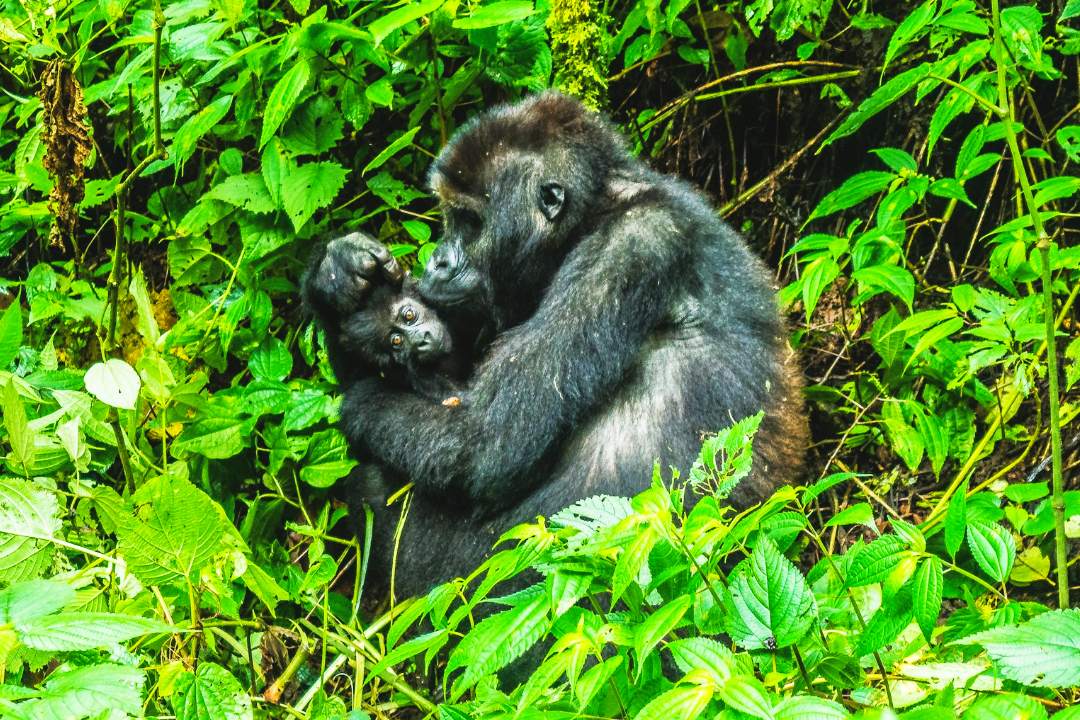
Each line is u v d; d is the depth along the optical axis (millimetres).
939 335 5379
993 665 3484
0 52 7992
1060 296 6977
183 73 7117
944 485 7277
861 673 3670
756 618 3473
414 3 6047
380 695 6164
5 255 8039
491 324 6426
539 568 3670
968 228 7957
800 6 7371
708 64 8109
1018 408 6730
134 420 5922
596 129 6246
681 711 3064
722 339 5789
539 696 3449
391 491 6391
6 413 5035
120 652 3887
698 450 5621
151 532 4270
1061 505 4125
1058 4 7426
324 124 6898
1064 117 7309
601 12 7648
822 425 7637
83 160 6113
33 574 4770
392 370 6473
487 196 6156
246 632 5684
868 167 8250
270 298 7480
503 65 7105
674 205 6008
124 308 6910
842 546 7250
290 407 6582
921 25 5160
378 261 6480
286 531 7121
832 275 5668
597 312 5621
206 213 6957
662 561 3652
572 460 5770
